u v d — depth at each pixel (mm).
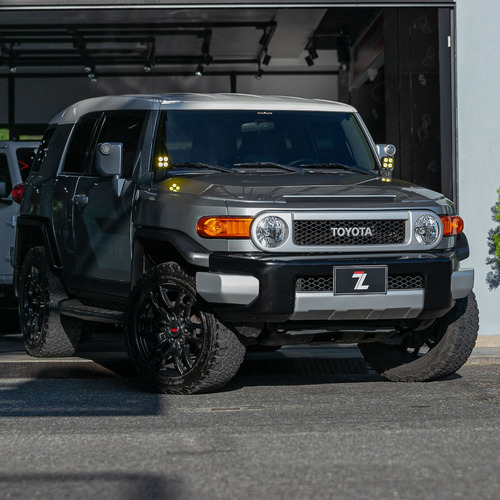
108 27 24203
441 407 7770
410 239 8383
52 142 11250
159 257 9203
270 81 30375
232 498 4922
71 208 10273
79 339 10750
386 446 6113
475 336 9000
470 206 11984
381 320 8609
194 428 6797
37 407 7902
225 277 8016
